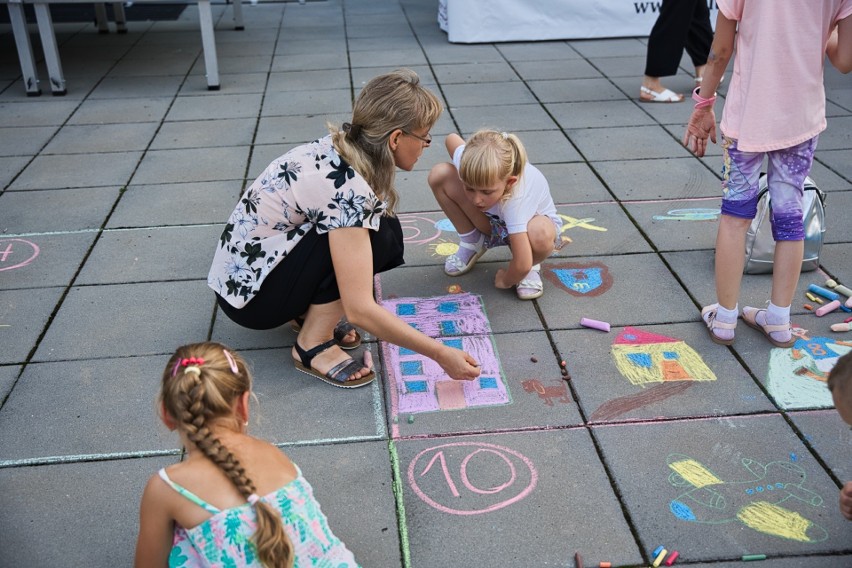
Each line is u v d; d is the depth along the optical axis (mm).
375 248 2850
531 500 2422
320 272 2797
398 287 3609
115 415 2793
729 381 2949
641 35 7840
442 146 5250
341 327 3209
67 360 3092
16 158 5094
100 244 3994
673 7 5703
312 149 2689
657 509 2383
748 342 3176
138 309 3436
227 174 4828
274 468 1913
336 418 2785
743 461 2564
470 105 6004
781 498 2416
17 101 6230
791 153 2891
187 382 1853
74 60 7359
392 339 2674
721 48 2965
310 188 2621
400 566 2195
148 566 1927
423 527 2328
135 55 7527
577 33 7793
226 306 2967
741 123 2846
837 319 3307
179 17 9172
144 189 4629
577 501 2416
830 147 5113
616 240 4000
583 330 3279
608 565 2184
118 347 3174
